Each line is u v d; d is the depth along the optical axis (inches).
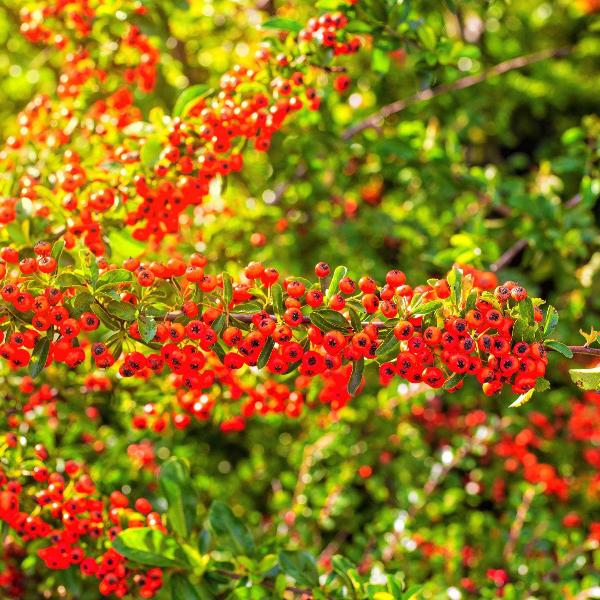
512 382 111.7
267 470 273.6
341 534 259.6
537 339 109.6
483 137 353.1
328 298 113.7
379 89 304.7
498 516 287.3
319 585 152.5
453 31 332.8
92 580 189.9
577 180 324.5
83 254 126.0
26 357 117.7
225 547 152.5
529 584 219.1
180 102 156.6
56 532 147.5
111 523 153.4
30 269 110.4
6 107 343.9
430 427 278.4
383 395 239.8
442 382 112.4
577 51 368.8
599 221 305.7
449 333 109.0
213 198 194.7
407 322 108.3
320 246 288.5
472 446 253.6
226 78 159.0
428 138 254.1
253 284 118.6
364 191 306.2
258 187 263.9
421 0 218.1
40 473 147.1
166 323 111.6
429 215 279.4
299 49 164.9
